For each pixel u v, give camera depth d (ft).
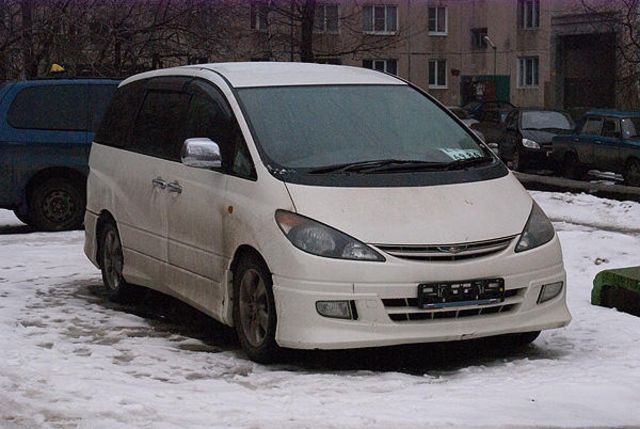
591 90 165.68
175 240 27.14
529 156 89.20
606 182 82.89
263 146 24.45
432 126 26.53
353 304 21.91
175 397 19.90
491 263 22.75
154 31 79.77
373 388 21.04
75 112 51.24
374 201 23.02
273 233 22.72
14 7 77.15
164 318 29.25
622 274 29.66
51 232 50.57
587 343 25.66
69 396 19.70
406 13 182.29
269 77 26.84
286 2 80.53
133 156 30.07
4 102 50.75
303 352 24.36
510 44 186.39
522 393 20.53
